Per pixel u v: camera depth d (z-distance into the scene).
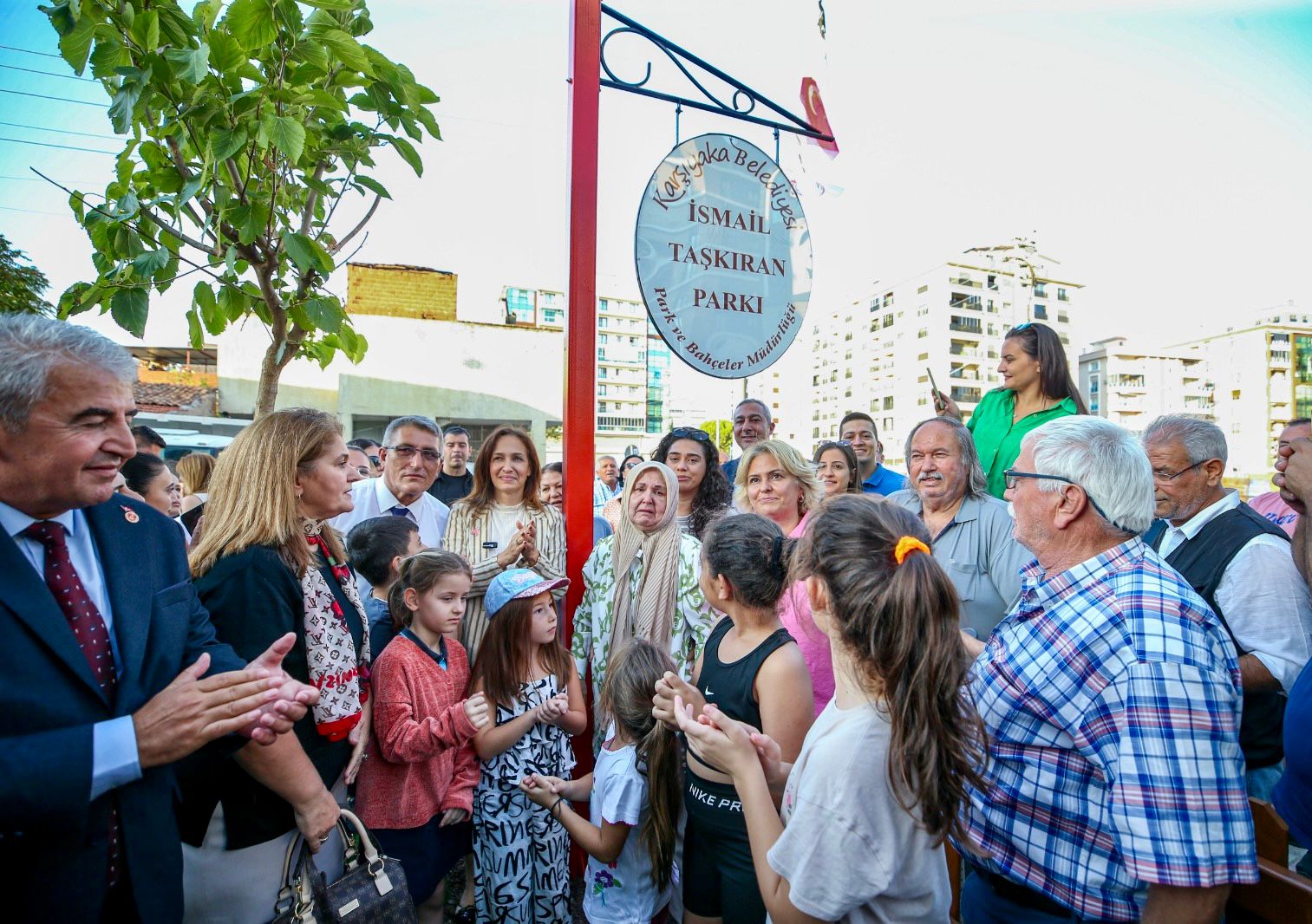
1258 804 1.31
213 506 1.67
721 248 2.88
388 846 2.05
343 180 2.59
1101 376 82.62
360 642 1.89
